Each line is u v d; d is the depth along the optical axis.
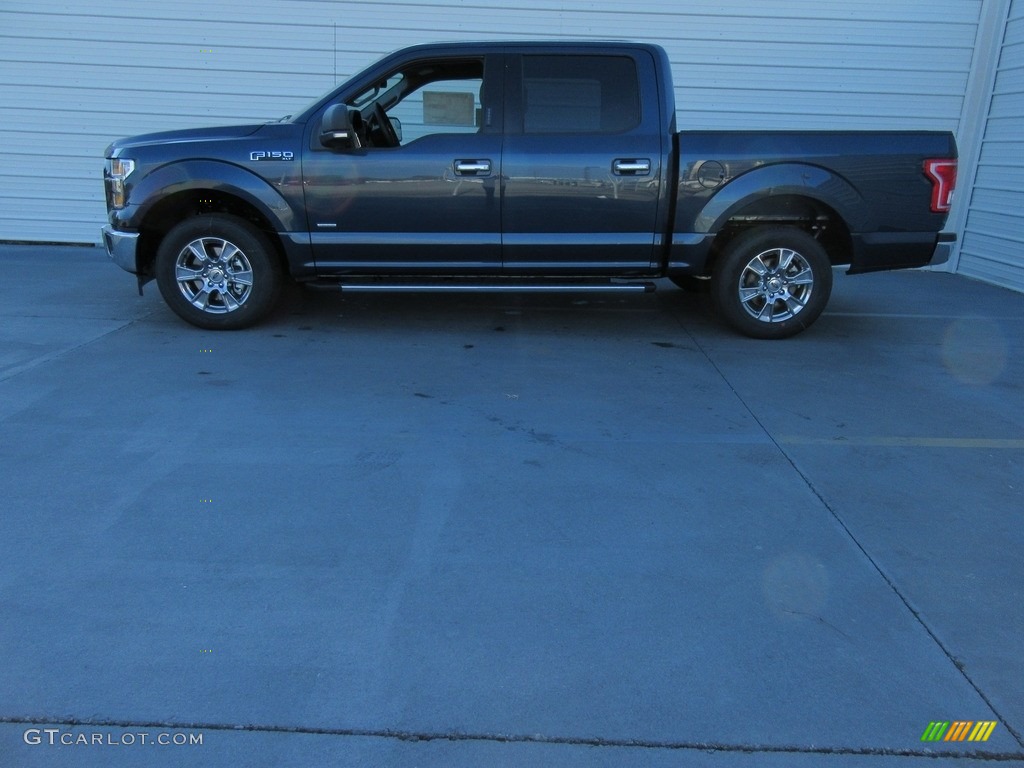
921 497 3.80
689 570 3.16
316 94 9.64
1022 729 2.38
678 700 2.47
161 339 6.10
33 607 2.84
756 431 4.55
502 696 2.48
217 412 4.64
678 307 7.55
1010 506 3.73
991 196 9.30
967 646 2.74
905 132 5.93
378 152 5.87
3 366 5.37
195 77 9.61
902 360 5.97
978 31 9.30
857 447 4.36
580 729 2.36
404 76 6.04
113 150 6.20
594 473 3.97
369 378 5.31
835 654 2.69
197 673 2.54
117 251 6.15
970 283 9.32
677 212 5.95
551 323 6.86
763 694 2.50
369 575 3.08
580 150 5.87
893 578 3.13
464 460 4.09
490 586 3.03
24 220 10.17
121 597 2.91
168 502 3.59
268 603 2.90
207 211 6.38
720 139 5.87
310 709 2.41
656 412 4.81
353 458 4.08
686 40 9.45
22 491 3.65
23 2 9.34
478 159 5.86
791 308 6.28
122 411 4.63
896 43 9.41
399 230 6.00
